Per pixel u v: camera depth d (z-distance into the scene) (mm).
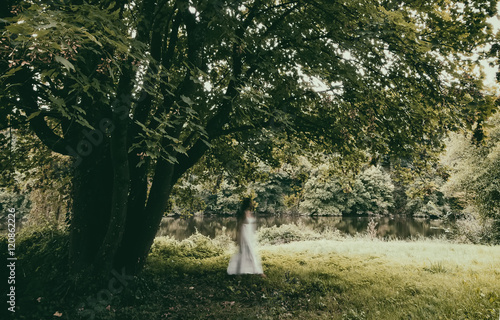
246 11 6117
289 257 9258
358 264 8000
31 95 4754
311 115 7172
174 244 11586
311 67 5312
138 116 5621
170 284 6012
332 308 4691
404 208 43594
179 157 6020
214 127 5691
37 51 2227
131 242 5559
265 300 5055
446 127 6539
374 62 5840
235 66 5480
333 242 14203
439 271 6895
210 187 11180
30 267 5656
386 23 4504
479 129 5348
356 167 9203
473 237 17359
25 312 3959
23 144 7809
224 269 7195
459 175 17578
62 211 11203
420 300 4715
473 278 5934
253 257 6613
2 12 3904
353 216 43031
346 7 4754
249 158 8977
